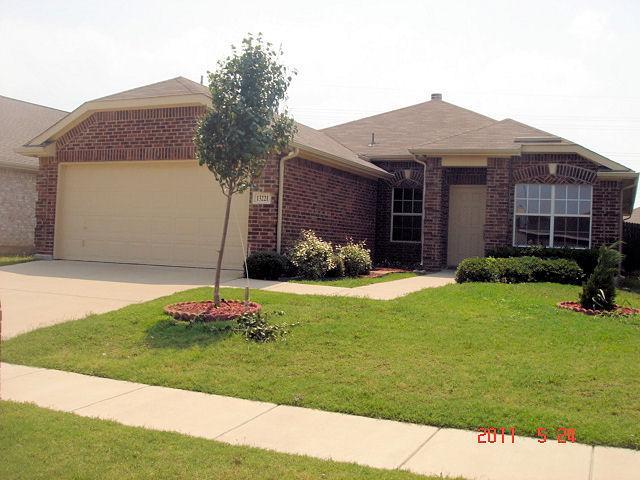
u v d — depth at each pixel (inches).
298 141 597.0
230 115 358.9
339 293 455.5
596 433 208.7
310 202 624.4
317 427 222.2
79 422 219.6
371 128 929.5
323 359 296.0
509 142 674.2
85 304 424.5
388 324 351.9
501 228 649.0
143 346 324.8
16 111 1022.4
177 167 606.5
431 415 229.1
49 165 657.0
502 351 303.7
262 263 527.8
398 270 700.7
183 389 267.4
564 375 266.2
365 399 246.2
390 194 799.7
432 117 949.8
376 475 178.1
